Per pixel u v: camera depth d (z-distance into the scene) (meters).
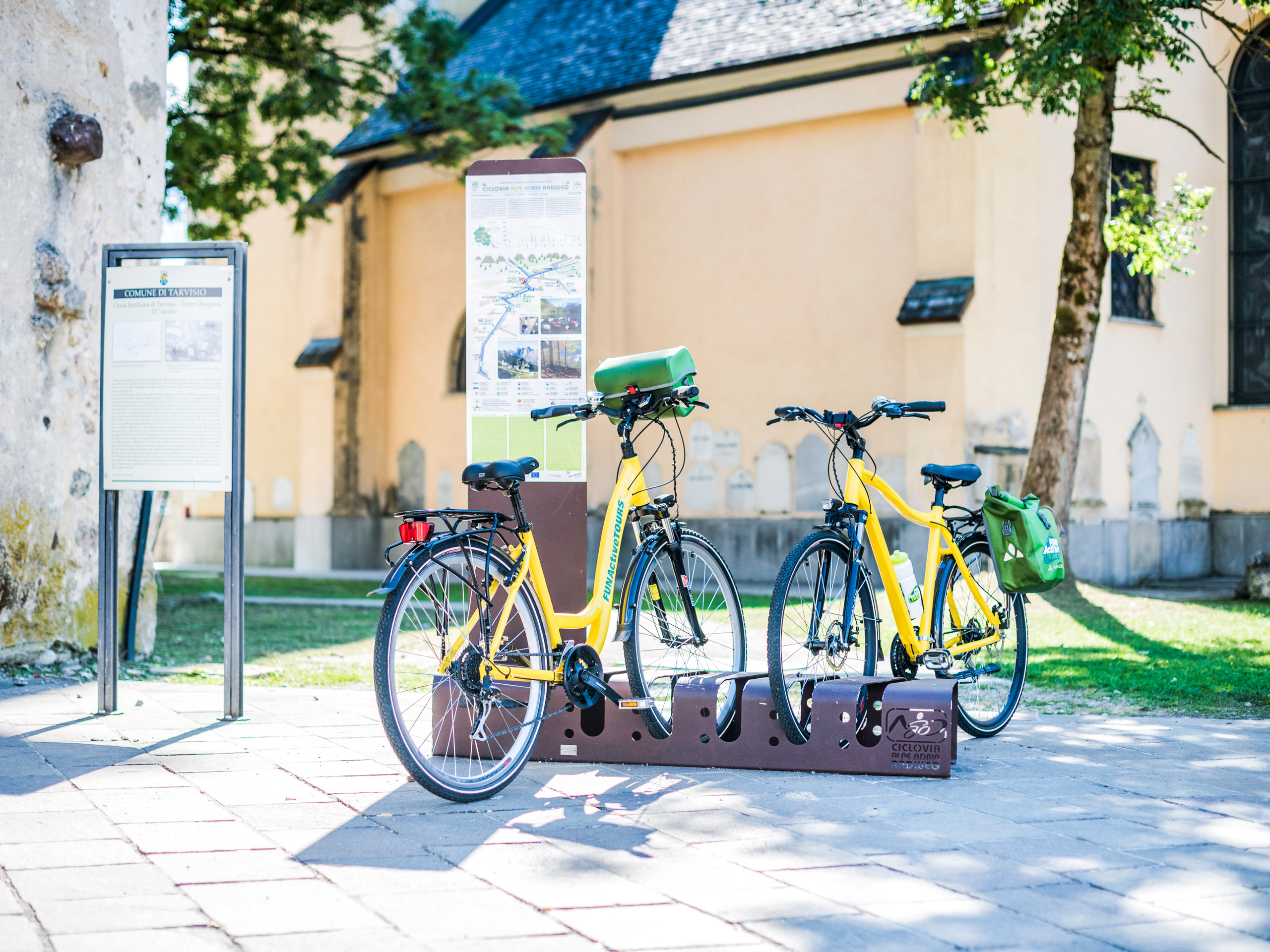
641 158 17.22
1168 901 2.92
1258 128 16.59
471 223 4.96
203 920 2.75
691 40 17.02
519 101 16.48
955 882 3.06
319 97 14.97
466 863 3.23
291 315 21.56
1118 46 9.93
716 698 4.52
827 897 2.93
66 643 7.23
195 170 14.75
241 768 4.43
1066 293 11.43
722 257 16.50
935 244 14.38
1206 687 6.54
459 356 19.36
